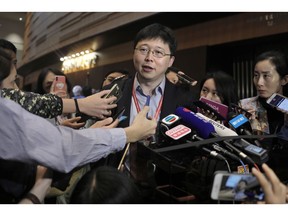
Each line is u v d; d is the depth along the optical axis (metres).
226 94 1.49
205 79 1.60
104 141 0.69
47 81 1.81
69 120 0.95
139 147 0.72
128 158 0.84
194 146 0.70
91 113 0.86
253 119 1.22
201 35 3.93
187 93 1.06
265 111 1.27
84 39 4.68
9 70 0.85
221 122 0.94
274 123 1.23
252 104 1.32
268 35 3.20
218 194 0.55
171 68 1.53
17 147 0.63
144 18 3.73
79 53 5.29
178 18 3.72
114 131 0.73
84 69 5.47
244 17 3.42
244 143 0.75
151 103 1.01
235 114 0.96
